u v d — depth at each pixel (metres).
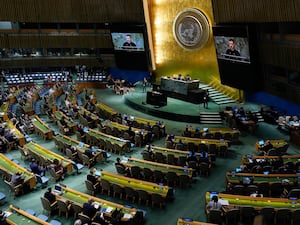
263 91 26.67
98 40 38.50
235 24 24.67
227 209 12.55
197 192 15.59
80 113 26.84
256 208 12.41
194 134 21.80
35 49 40.16
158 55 34.81
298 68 20.91
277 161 16.41
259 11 20.98
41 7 34.84
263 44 23.62
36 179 16.14
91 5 34.31
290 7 18.31
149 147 18.91
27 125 24.27
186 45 31.86
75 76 41.53
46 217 12.77
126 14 33.28
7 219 12.12
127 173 16.86
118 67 37.56
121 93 36.06
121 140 20.78
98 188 15.66
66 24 38.62
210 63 30.62
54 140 21.27
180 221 11.66
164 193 14.09
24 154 19.33
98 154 18.89
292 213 12.09
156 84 33.41
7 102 29.44
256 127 23.33
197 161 17.42
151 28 34.19
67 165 17.47
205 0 29.23
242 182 14.62
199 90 29.28
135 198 14.80
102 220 11.87
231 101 28.92
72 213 13.82
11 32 37.75
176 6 31.59
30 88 35.56
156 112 27.94
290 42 20.94
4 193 15.86
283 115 24.94
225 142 19.81
